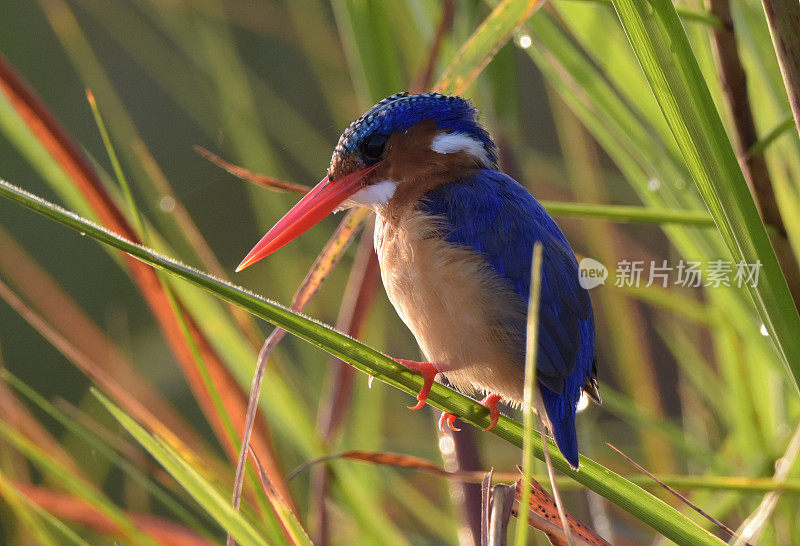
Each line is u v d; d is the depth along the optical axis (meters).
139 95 14.43
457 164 6.49
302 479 7.98
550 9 7.44
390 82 6.83
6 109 6.59
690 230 6.80
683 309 7.66
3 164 13.89
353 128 6.54
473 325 5.79
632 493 4.66
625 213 5.48
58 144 5.59
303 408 7.06
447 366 6.01
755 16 6.82
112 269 13.51
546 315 5.72
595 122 7.21
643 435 8.20
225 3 11.61
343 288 10.12
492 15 5.45
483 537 4.34
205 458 7.79
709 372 8.24
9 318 13.11
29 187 13.88
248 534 5.00
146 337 11.21
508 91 7.14
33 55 14.38
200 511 7.50
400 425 9.88
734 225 4.30
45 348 12.98
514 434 5.19
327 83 10.28
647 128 6.98
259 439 6.05
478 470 6.97
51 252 13.61
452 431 7.02
